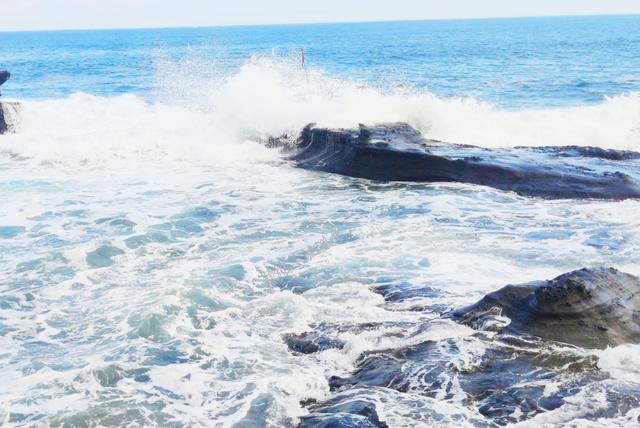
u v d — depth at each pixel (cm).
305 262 1080
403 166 1627
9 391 705
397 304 902
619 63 5409
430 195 1482
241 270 1048
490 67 5222
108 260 1102
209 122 2184
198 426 641
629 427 597
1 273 1051
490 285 950
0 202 1461
